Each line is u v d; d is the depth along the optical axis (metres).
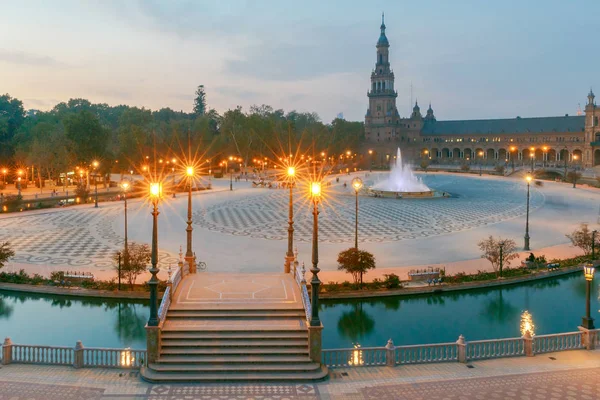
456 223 80.12
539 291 46.75
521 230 73.88
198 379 25.25
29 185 141.75
